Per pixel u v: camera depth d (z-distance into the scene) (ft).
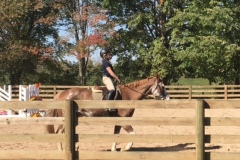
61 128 34.47
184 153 26.76
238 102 26.25
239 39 104.37
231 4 104.37
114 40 117.29
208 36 102.01
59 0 117.50
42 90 96.48
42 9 123.34
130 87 36.73
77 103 27.50
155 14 118.01
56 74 129.90
